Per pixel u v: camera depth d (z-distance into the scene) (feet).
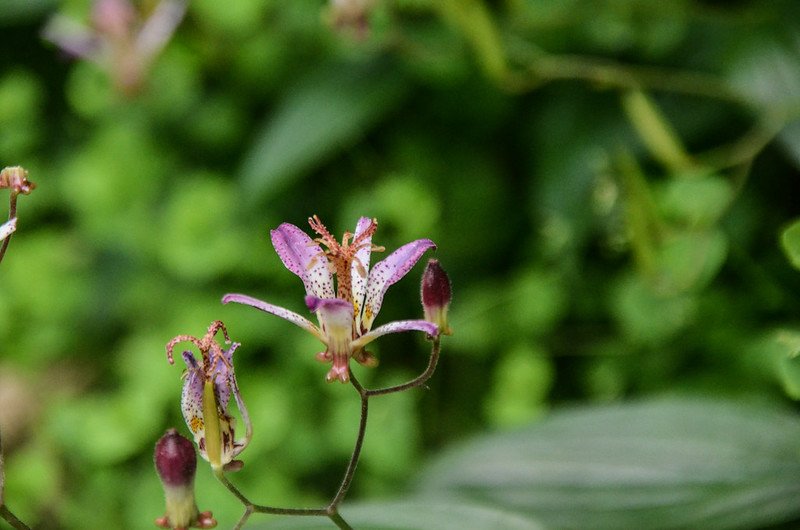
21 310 2.45
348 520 1.45
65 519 2.31
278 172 2.01
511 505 1.58
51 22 2.41
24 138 2.45
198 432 1.38
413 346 2.25
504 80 1.87
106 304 2.43
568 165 1.94
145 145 2.36
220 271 2.24
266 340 2.22
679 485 1.54
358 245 1.40
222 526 2.06
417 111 2.17
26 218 2.56
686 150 1.92
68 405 2.32
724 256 1.80
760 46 1.81
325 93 2.05
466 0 1.80
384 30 1.95
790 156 1.77
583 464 1.58
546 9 1.89
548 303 2.05
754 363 1.86
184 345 2.22
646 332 1.89
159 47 2.19
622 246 1.95
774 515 1.50
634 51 1.93
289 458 2.16
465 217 2.16
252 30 2.22
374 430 2.13
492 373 2.22
